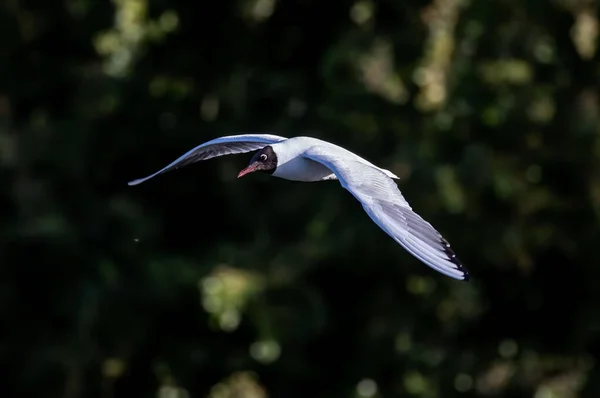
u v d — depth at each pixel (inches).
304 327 612.1
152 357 643.5
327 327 646.5
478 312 650.2
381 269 633.0
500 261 627.2
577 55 650.2
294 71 663.1
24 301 623.5
